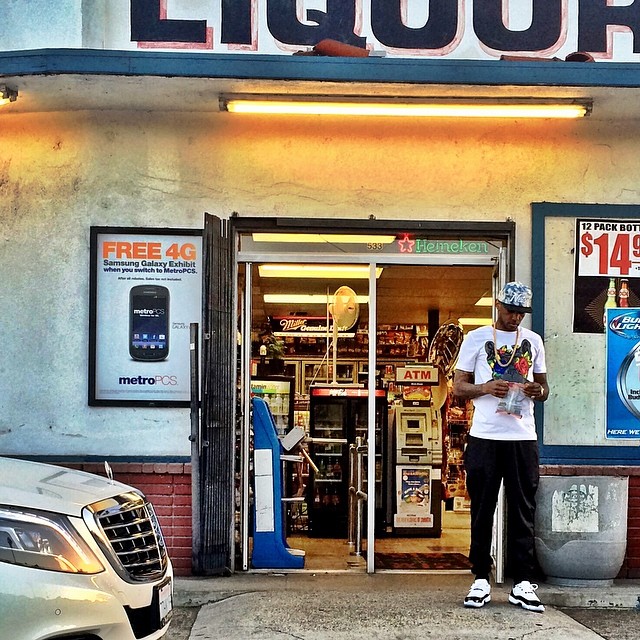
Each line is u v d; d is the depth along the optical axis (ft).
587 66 20.83
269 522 24.21
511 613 20.35
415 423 29.48
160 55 20.49
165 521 23.62
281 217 24.18
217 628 19.30
